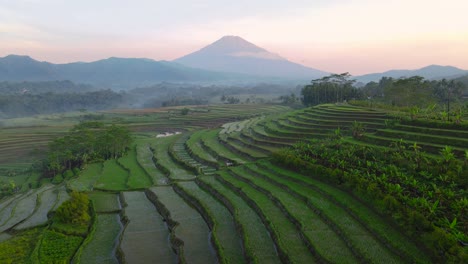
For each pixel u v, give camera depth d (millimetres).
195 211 48125
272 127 96688
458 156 47625
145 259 35594
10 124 172125
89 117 193000
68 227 44125
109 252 38094
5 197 70938
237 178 58656
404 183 39906
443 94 129125
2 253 37969
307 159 56438
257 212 43500
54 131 138750
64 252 38000
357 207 38938
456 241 27281
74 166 92938
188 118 171625
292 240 34250
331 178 47938
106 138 93562
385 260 28266
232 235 38469
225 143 92562
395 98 112812
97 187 63094
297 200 44875
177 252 36562
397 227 33281
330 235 34219
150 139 120625
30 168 95250
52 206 54781
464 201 32125
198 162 79375
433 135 56750
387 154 50094
